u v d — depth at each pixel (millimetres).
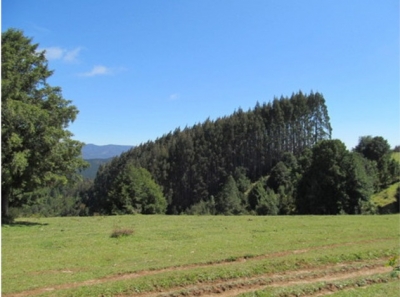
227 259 15562
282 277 12922
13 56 30641
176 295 11312
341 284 12016
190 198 129875
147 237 21719
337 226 25359
